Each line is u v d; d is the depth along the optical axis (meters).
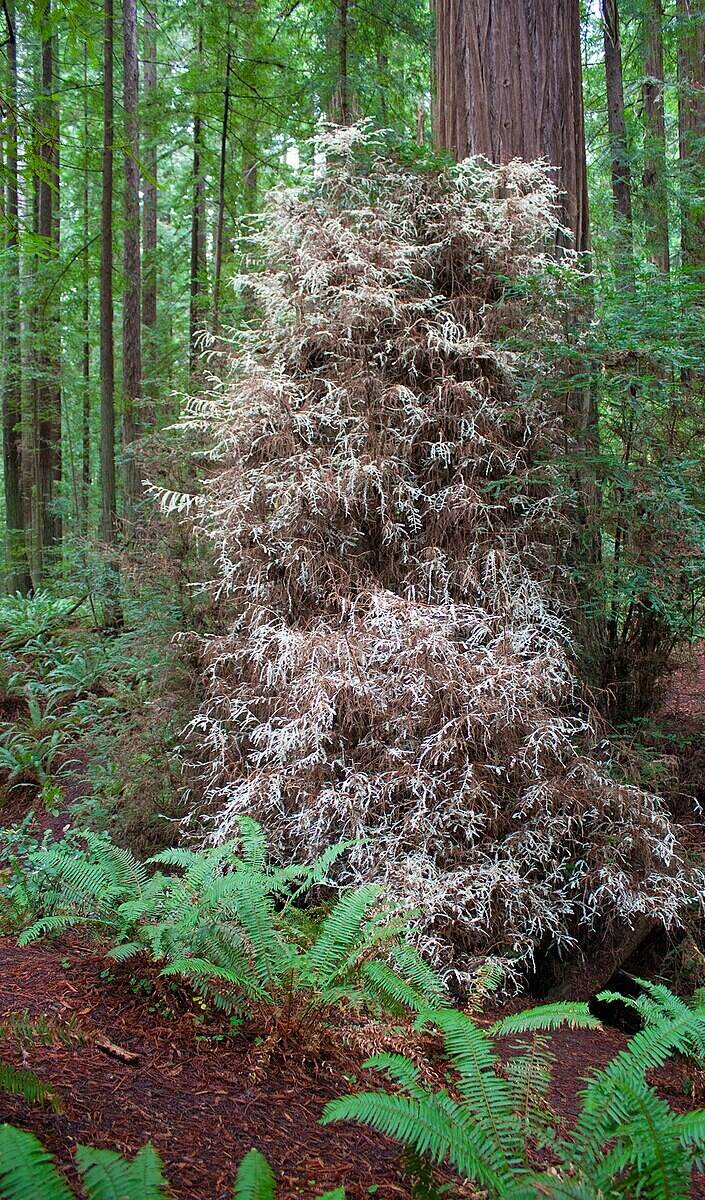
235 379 4.98
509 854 3.83
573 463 4.35
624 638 5.00
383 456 4.40
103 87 8.25
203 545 5.29
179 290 13.25
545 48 5.42
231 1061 2.40
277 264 4.95
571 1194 1.63
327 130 5.36
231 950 2.70
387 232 4.75
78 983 2.73
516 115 5.40
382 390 4.53
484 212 4.83
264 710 4.27
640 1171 1.76
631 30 11.90
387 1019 2.78
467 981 3.49
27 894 3.29
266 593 4.43
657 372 4.34
